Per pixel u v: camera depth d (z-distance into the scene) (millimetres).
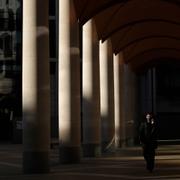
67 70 28156
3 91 67500
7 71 67625
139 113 64500
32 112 22000
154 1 37875
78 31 28859
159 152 37500
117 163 26875
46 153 22062
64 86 28141
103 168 23703
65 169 23578
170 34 48156
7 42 67750
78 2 28953
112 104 40938
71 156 27641
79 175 20438
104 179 18641
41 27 22266
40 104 22078
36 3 22219
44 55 22328
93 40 34969
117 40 45781
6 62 67688
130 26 44500
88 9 31547
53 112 64250
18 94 67625
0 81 67375
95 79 34750
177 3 34594
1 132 70500
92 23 34969
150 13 39969
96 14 33219
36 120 21984
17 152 40188
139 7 38719
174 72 65500
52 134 63812
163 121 65562
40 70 22203
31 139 21922
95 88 34656
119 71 48656
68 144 27797
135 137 59875
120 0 32906
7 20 67750
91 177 19500
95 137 33938
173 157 31516
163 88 65500
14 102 67750
